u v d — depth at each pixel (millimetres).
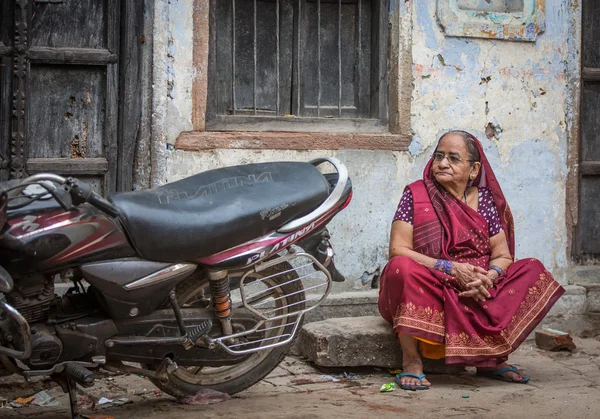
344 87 5059
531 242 5184
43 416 3324
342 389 3826
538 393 3758
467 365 3871
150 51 4508
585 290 5207
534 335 4984
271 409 3416
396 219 4164
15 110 4367
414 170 4965
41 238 2850
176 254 3090
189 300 3455
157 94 4496
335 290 4832
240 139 4617
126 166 4508
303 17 4957
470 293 3861
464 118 5043
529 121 5160
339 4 5000
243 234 3191
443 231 4070
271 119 4816
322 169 4793
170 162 4523
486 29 5023
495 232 4152
